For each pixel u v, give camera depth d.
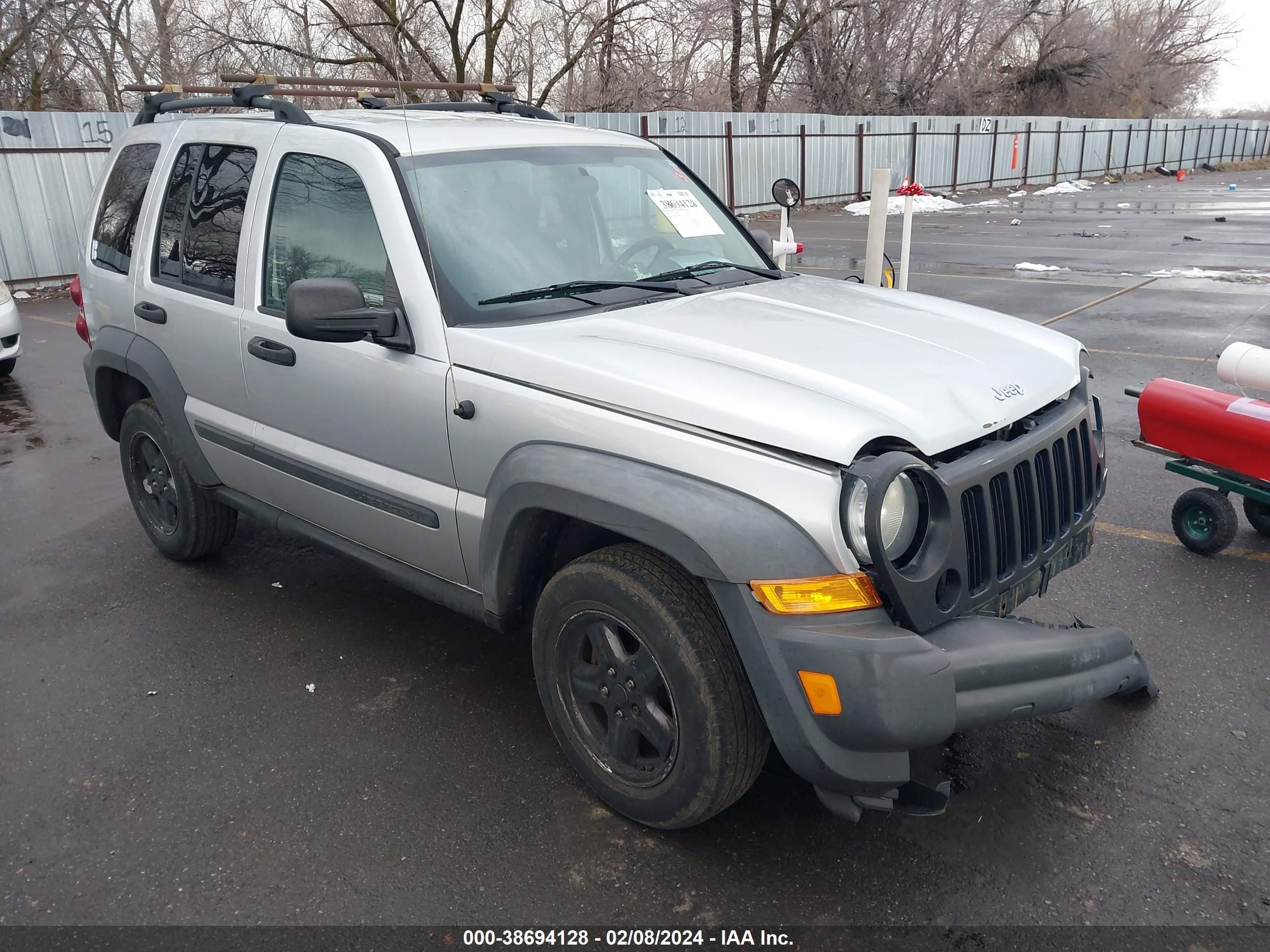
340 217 3.33
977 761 3.06
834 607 2.29
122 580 4.64
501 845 2.76
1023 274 13.66
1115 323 9.98
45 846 2.82
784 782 3.01
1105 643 2.76
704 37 26.19
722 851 2.71
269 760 3.20
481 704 3.51
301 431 3.57
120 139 4.83
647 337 2.84
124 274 4.46
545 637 2.85
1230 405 4.29
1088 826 2.76
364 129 3.42
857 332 2.98
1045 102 46.28
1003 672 2.39
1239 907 2.45
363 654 3.89
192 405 4.13
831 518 2.28
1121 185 36.81
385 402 3.16
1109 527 4.85
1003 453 2.62
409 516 3.22
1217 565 4.39
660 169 4.02
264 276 3.64
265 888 2.62
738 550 2.31
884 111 36.84
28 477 6.28
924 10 35.59
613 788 2.79
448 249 3.11
